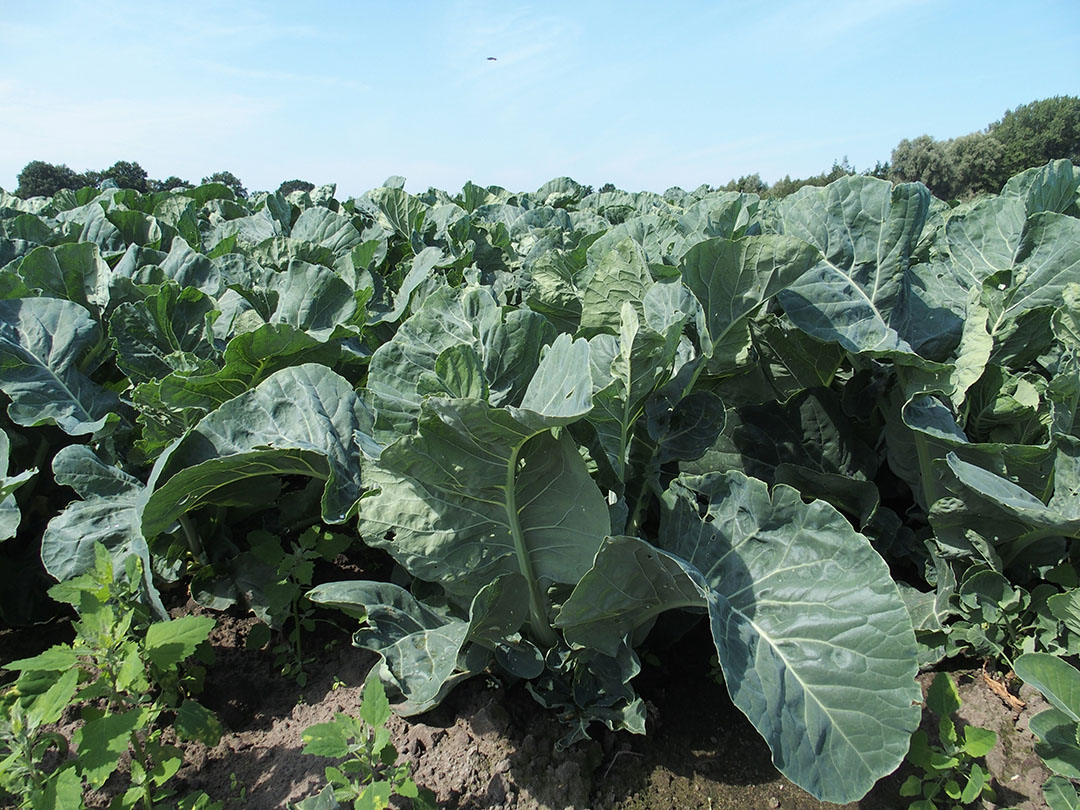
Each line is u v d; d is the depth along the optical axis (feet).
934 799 8.07
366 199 34.73
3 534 9.19
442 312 8.87
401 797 8.04
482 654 8.53
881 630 6.94
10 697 7.95
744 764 8.86
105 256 16.87
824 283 10.95
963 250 12.22
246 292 13.61
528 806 8.08
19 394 10.52
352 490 9.18
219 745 8.80
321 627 10.85
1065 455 9.00
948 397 10.53
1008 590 9.21
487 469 7.32
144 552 8.83
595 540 7.86
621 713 8.47
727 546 8.28
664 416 9.31
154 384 10.39
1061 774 7.36
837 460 11.20
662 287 9.37
